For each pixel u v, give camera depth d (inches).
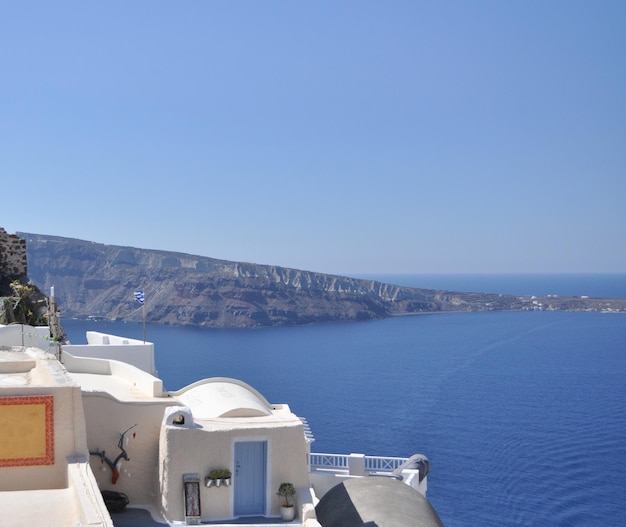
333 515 1008.2
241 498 947.3
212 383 1132.5
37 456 659.4
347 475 1234.6
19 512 592.1
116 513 917.8
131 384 1143.6
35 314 1446.9
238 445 947.3
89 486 595.5
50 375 732.7
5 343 1256.2
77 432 670.5
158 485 934.4
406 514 976.9
